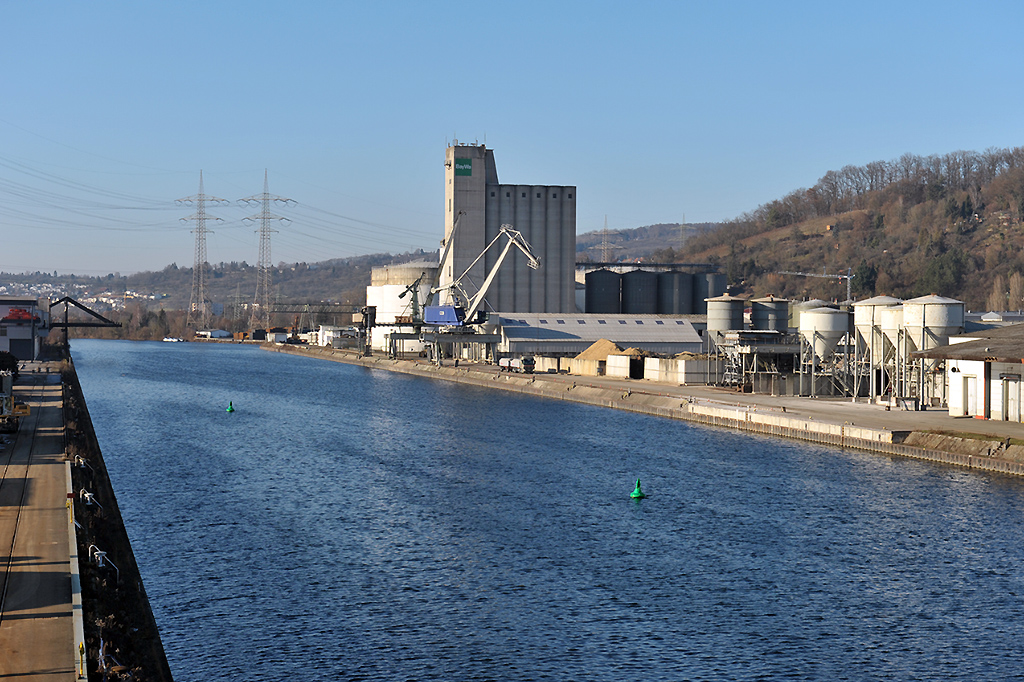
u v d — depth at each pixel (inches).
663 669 1631.4
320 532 2522.1
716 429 4537.4
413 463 3659.0
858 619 1868.8
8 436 3304.6
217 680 1565.0
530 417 5187.0
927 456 3535.9
